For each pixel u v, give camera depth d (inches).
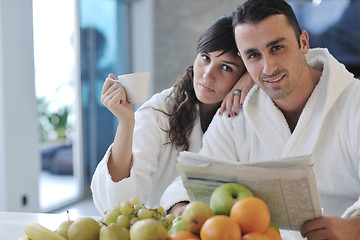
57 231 34.1
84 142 166.9
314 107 49.7
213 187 35.1
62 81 164.2
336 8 199.2
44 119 178.7
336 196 52.6
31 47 124.3
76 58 163.0
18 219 45.9
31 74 124.8
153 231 30.0
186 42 213.9
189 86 59.0
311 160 31.5
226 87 54.9
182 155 35.1
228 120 55.1
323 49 53.1
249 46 44.6
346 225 35.8
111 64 192.1
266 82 45.7
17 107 120.6
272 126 51.9
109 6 190.1
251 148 53.9
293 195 32.8
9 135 118.2
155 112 58.7
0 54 115.3
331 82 48.8
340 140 50.0
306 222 35.2
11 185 119.2
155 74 217.5
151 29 213.5
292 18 44.7
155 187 60.5
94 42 176.6
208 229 28.8
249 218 29.6
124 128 49.2
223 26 52.7
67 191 168.7
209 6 210.7
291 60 44.9
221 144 54.8
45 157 190.7
